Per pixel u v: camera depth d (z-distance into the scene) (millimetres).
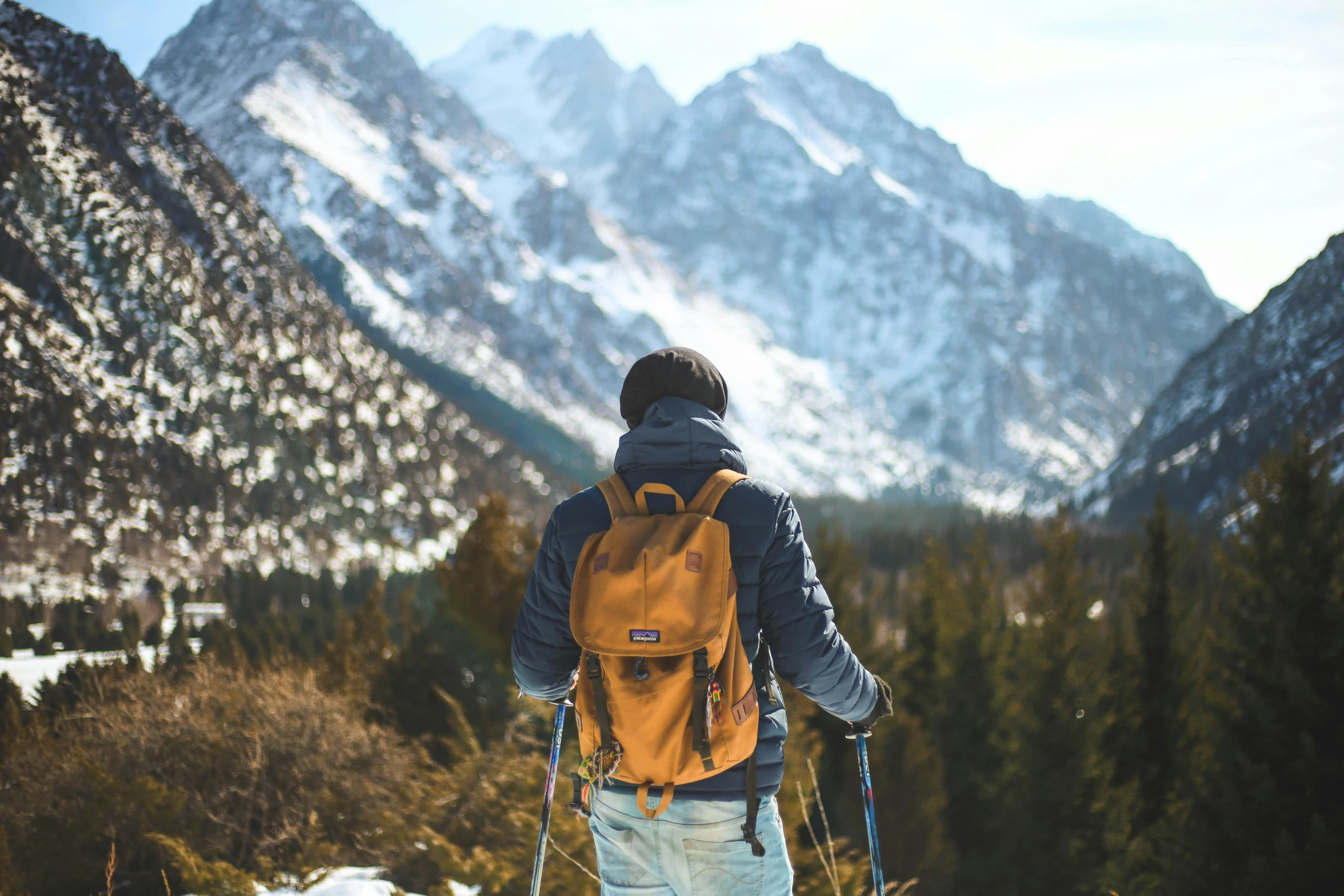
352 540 171625
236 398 195500
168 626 93000
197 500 158500
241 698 7773
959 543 117688
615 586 1947
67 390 164375
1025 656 13344
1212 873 8492
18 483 137375
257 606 106750
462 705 13906
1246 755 8523
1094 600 13078
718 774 1978
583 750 2018
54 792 6727
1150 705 12922
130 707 7668
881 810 11305
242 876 5574
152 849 6105
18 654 71188
